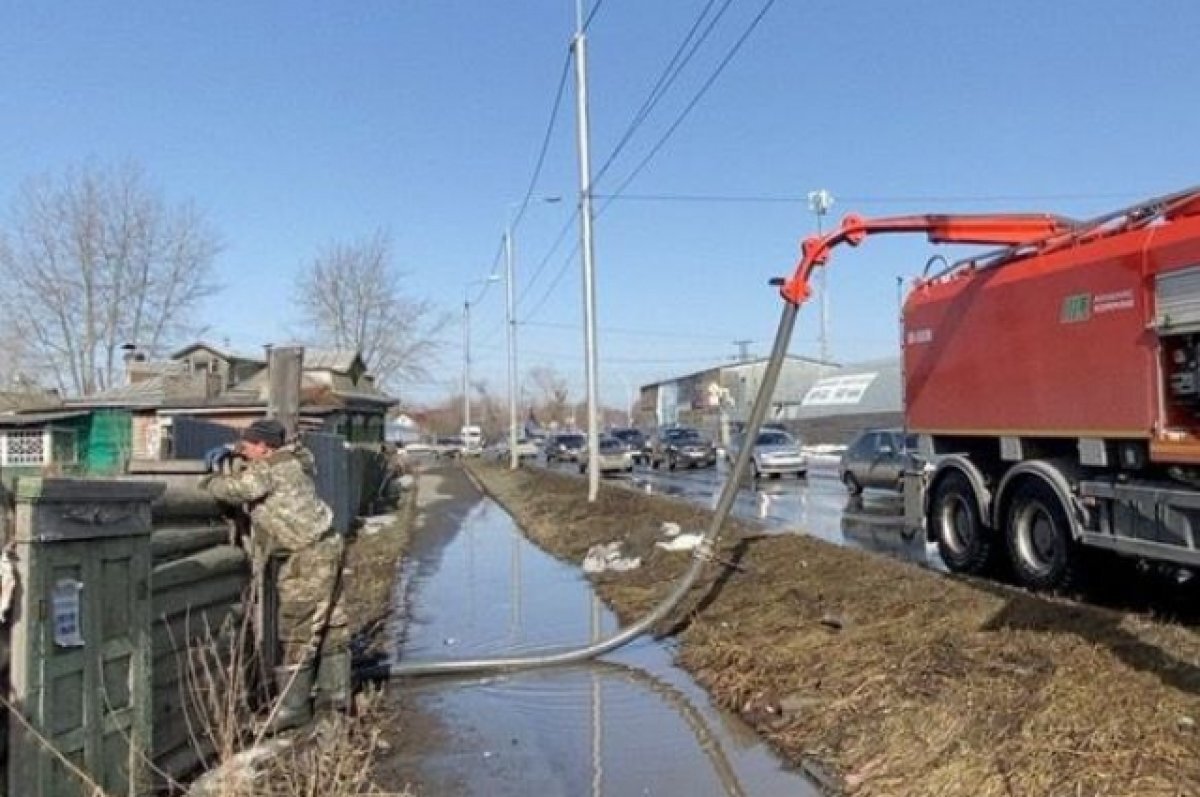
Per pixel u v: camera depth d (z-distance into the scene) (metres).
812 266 11.66
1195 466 9.04
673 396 119.38
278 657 7.59
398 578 15.81
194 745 5.89
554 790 6.29
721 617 10.80
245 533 7.29
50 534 4.46
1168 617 8.78
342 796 5.59
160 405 47.12
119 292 64.31
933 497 13.11
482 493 40.31
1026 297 11.05
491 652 10.12
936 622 8.56
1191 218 9.02
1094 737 5.54
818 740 6.85
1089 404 10.06
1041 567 10.89
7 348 63.22
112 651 5.00
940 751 5.97
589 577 15.48
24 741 4.27
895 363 61.03
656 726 7.60
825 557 12.12
